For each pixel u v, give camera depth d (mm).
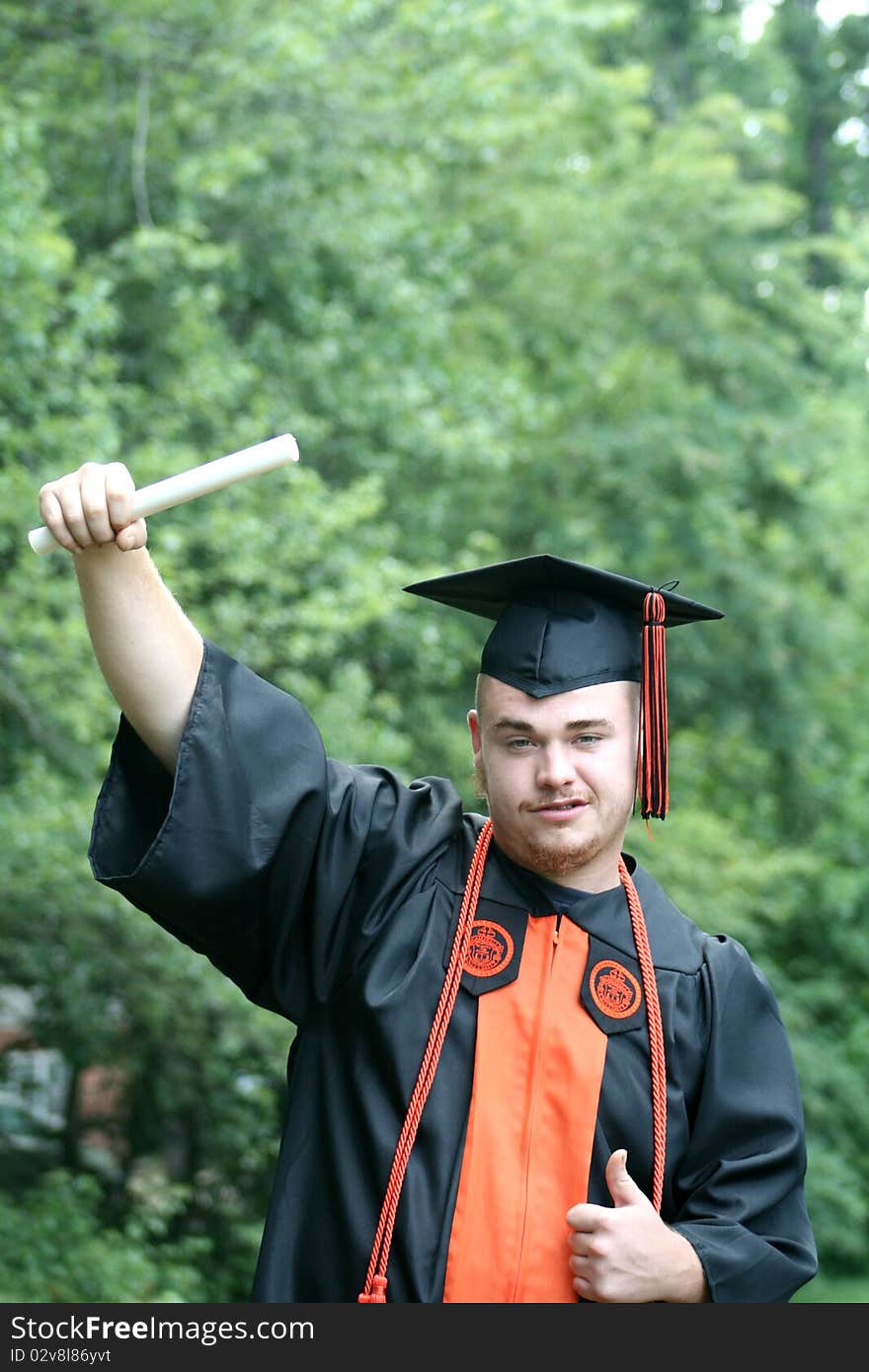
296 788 2139
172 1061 8648
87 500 1940
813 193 23703
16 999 10141
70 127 8727
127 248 8070
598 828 2158
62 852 7102
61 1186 8305
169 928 2188
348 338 9156
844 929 15344
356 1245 2045
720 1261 2035
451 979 2152
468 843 2305
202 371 7953
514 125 9680
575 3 11062
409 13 8828
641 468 12805
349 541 8766
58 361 7086
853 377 17812
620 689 2219
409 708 10367
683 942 2256
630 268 13289
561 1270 2023
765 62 23312
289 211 8961
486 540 9672
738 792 14531
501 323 11953
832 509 15094
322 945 2186
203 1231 9484
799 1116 2223
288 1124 2180
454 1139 2072
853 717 15633
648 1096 2129
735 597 13609
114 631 2066
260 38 8125
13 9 8188
